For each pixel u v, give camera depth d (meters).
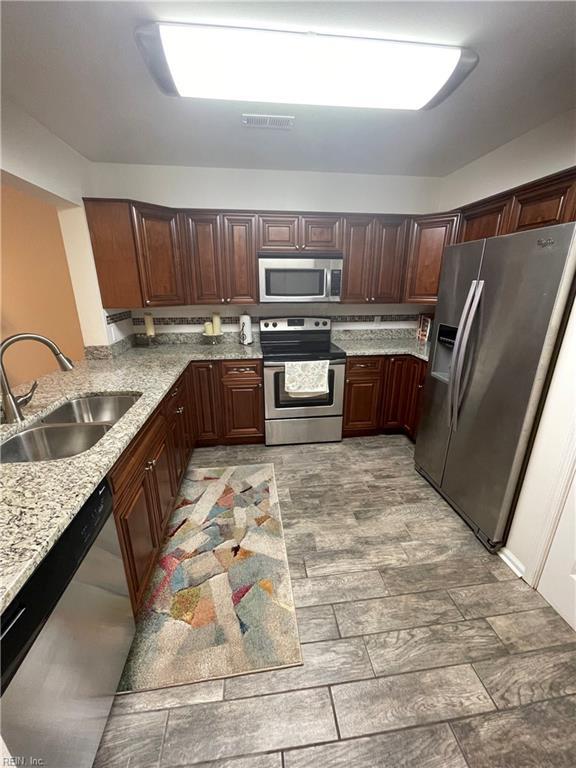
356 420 3.15
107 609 1.11
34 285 2.72
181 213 2.67
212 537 1.96
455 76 1.44
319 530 2.01
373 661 1.31
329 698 1.19
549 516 1.52
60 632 0.85
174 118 1.89
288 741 1.08
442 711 1.16
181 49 1.27
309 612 1.51
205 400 2.91
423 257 2.90
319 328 3.27
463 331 1.90
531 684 1.24
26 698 0.72
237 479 2.54
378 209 3.09
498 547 1.84
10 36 1.24
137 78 1.52
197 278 2.83
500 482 1.76
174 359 2.63
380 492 2.38
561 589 1.48
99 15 1.15
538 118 1.96
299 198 2.97
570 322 1.41
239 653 1.34
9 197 2.50
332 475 2.60
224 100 1.70
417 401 2.92
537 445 1.59
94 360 2.61
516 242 1.59
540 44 1.32
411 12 1.15
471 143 2.30
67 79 1.52
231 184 2.86
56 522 0.83
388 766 1.02
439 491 2.36
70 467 1.07
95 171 2.67
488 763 1.03
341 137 2.18
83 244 2.41
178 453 2.29
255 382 2.92
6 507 0.88
